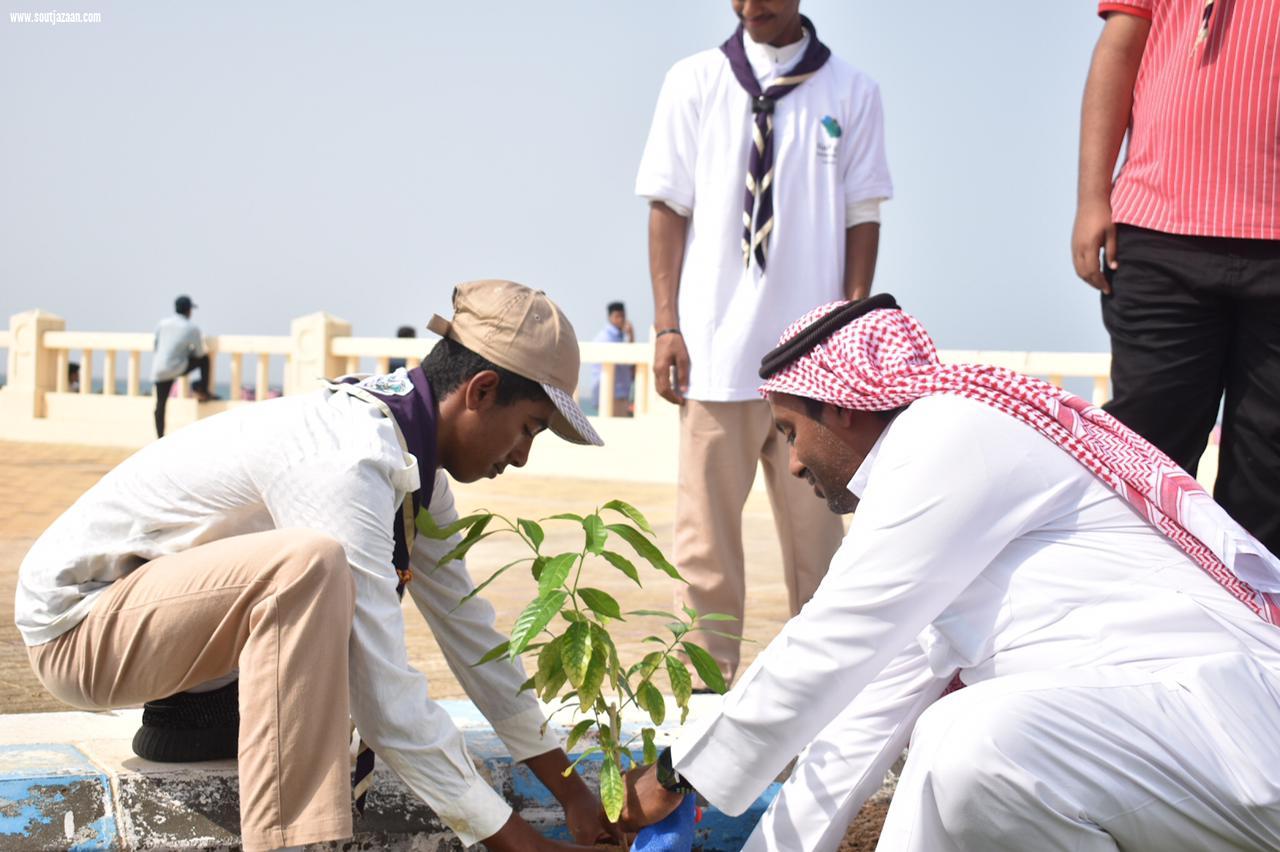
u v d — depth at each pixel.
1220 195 3.06
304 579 2.16
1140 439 2.35
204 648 2.25
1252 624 2.20
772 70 3.76
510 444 2.48
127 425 17.14
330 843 2.46
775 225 3.68
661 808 2.39
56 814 2.35
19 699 3.69
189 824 2.39
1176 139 3.11
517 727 2.62
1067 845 2.08
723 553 3.70
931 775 2.12
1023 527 2.22
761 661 2.29
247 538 2.23
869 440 2.37
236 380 16.78
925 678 2.48
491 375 2.40
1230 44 3.03
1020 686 2.12
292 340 16.20
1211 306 3.13
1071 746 2.08
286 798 2.16
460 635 2.64
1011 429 2.23
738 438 3.68
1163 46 3.21
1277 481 3.14
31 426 18.00
